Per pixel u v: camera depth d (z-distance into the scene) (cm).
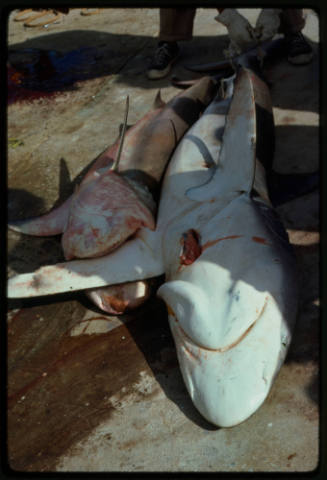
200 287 236
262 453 204
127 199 288
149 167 334
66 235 286
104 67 568
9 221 335
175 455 209
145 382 241
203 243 255
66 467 212
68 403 239
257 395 200
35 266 318
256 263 234
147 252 279
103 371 251
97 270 275
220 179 279
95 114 478
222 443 210
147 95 491
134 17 700
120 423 226
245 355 206
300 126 395
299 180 334
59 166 411
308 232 297
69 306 293
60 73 570
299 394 220
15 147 448
